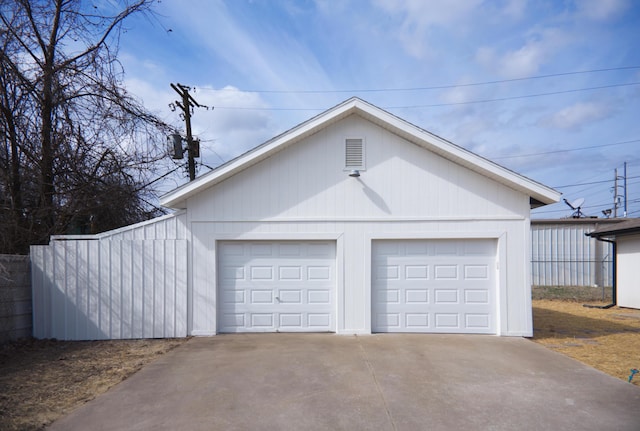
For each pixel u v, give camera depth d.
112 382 6.07
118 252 9.04
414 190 9.31
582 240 20.67
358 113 9.30
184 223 9.26
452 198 9.27
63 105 11.13
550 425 4.59
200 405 5.18
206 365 6.87
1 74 10.12
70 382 6.08
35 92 10.67
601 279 20.44
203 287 9.19
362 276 9.23
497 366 6.76
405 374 6.32
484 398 5.37
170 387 5.83
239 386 5.84
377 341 8.46
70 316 8.87
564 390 5.67
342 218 9.30
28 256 8.87
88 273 8.96
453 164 9.30
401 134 9.27
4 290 8.18
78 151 11.59
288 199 9.36
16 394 5.57
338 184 9.36
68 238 9.02
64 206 11.34
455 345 8.15
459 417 4.79
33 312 8.81
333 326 9.34
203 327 9.12
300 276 9.42
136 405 5.20
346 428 4.52
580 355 7.64
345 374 6.31
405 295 9.31
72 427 4.57
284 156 9.40
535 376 6.27
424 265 9.33
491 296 9.23
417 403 5.20
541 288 19.44
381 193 9.34
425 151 9.33
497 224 9.20
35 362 7.14
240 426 4.58
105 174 12.09
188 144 17.39
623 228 14.05
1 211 10.27
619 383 5.97
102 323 8.91
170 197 8.95
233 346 8.14
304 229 9.31
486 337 8.90
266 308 9.39
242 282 9.42
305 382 5.97
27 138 10.70
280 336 8.98
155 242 9.13
